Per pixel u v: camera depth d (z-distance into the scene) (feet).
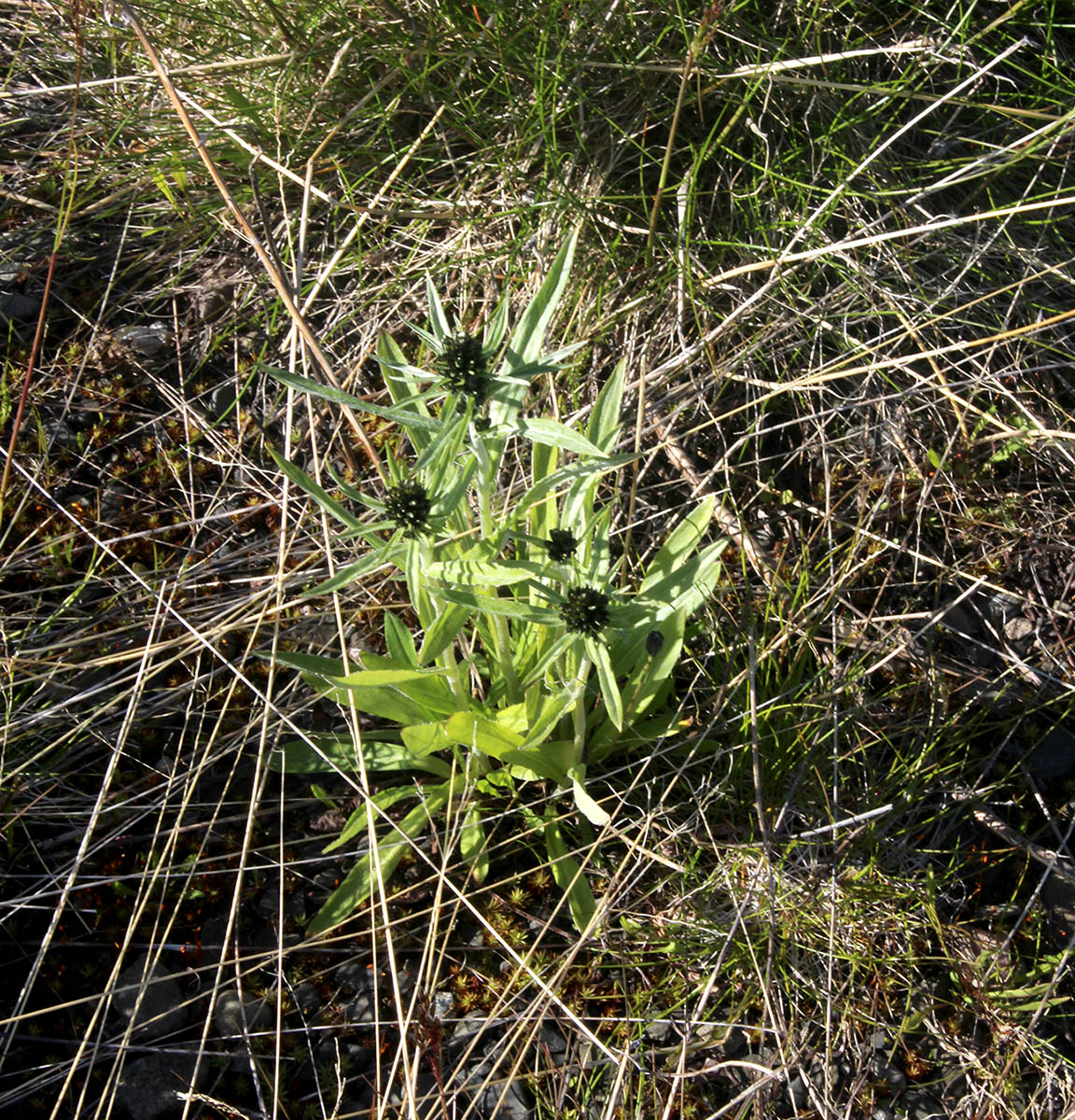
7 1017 1.46
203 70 2.01
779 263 1.77
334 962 1.53
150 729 1.67
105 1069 1.44
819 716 1.64
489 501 1.39
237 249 2.07
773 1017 1.41
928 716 1.70
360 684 1.39
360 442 1.87
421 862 1.59
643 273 1.96
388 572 1.77
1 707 1.63
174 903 1.55
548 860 1.59
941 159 2.06
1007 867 1.61
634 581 1.73
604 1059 1.45
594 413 1.53
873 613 1.77
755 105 2.04
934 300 1.95
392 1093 1.43
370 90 2.06
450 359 1.30
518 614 1.37
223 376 1.98
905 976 1.51
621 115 2.06
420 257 2.02
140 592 1.77
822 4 2.08
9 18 2.26
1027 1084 1.46
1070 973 1.51
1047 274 1.98
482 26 1.98
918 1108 1.44
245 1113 1.43
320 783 1.65
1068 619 1.79
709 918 1.51
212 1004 1.38
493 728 1.48
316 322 2.01
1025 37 1.76
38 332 1.70
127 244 2.09
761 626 1.73
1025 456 1.90
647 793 1.62
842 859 1.55
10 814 1.56
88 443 1.89
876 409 1.93
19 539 1.80
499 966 1.52
